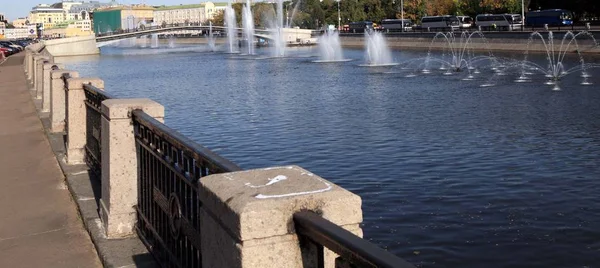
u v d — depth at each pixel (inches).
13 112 760.3
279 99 1290.6
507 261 427.8
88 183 350.6
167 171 208.4
